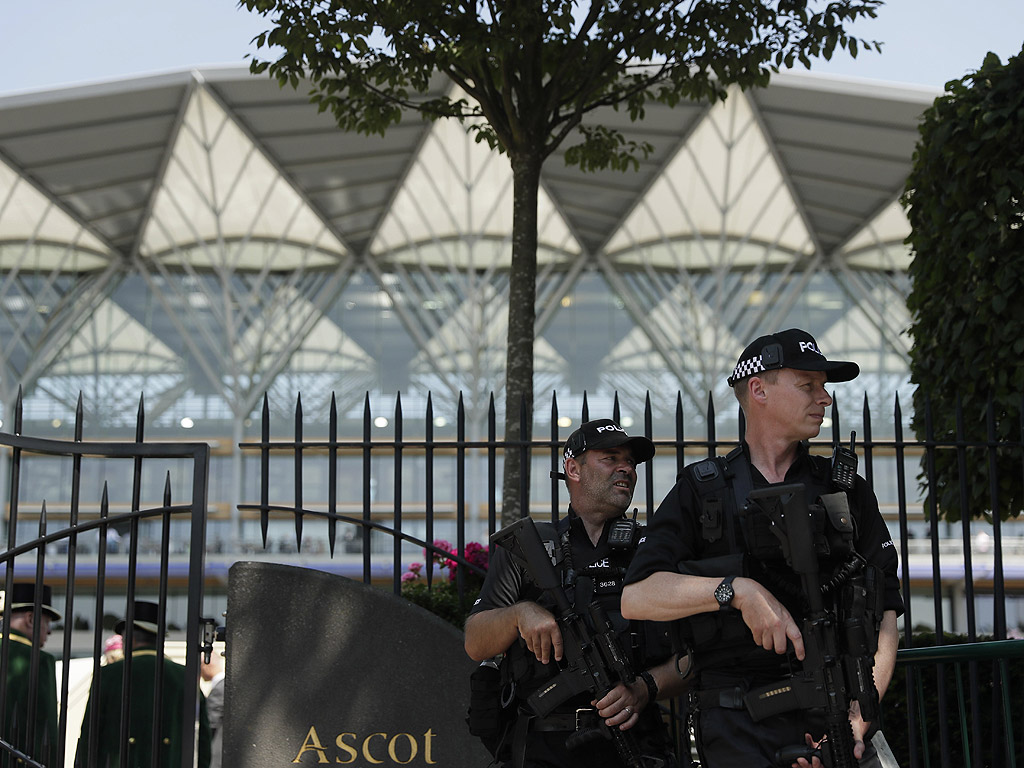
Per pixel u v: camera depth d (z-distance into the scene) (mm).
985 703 5891
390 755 4492
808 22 7516
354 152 31438
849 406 36062
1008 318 5656
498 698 3777
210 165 32688
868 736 2945
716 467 2982
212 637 4473
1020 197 5637
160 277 38219
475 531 35031
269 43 7363
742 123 30562
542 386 37344
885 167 31109
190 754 4242
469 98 26812
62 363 37656
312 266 38281
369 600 4570
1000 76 5758
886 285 37125
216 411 37406
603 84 8023
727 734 2811
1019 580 29969
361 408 37312
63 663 4266
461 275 37719
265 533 4566
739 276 37438
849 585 2779
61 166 31312
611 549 3715
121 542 33375
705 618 2854
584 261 38000
